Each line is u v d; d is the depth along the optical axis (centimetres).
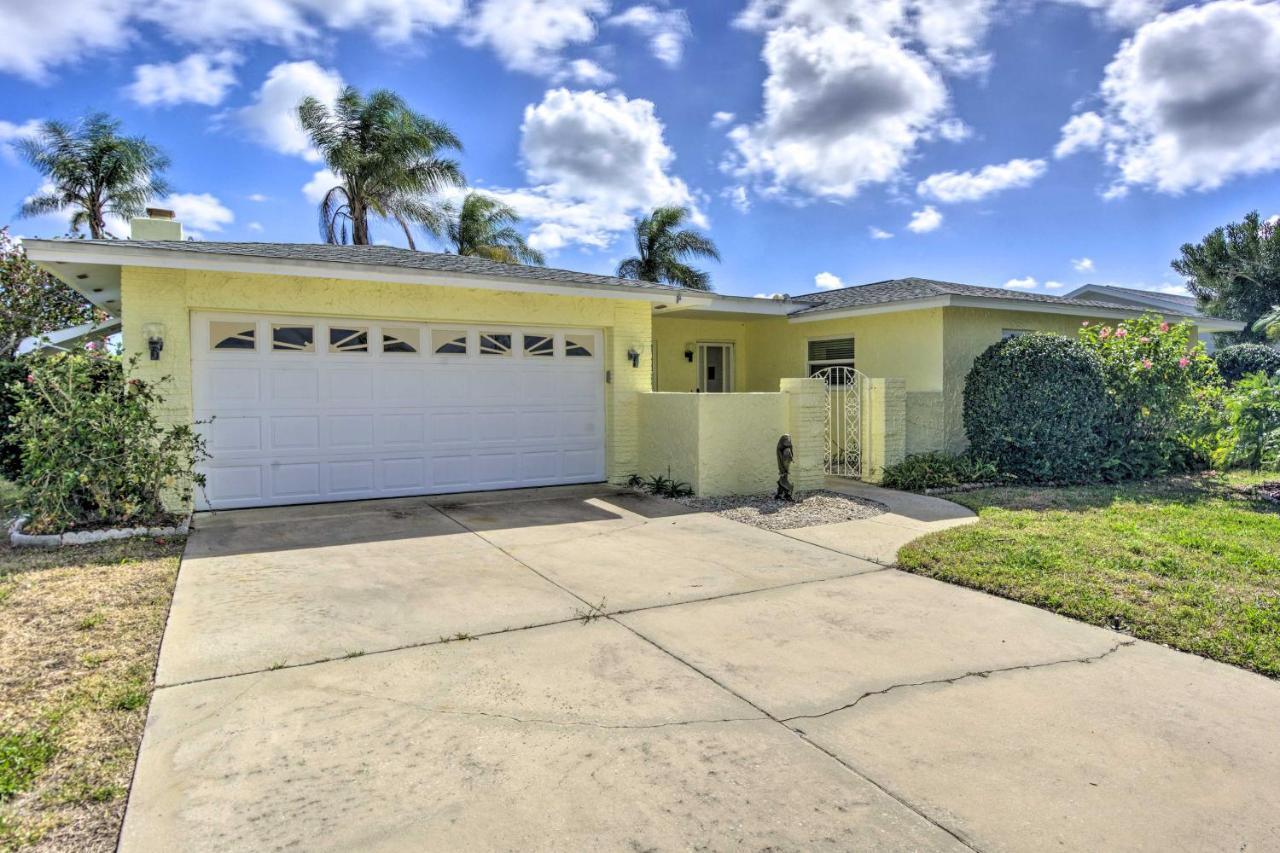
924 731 330
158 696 361
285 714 343
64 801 272
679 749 313
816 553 663
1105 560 595
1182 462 1127
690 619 482
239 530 737
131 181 2536
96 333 1110
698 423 937
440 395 948
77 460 693
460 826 259
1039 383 1032
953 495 947
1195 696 365
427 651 423
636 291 1012
